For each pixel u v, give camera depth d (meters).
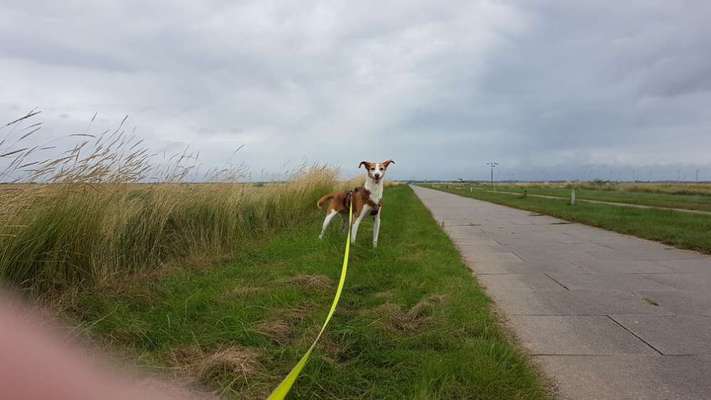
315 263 5.82
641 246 8.45
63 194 4.14
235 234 7.59
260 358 2.93
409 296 4.46
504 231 10.91
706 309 4.34
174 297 4.27
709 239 8.38
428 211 16.67
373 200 7.45
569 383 2.76
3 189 3.84
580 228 11.48
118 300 4.08
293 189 11.05
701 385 2.73
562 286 5.32
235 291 4.42
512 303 4.56
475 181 137.88
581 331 3.71
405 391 2.60
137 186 6.00
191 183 7.32
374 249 7.21
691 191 41.97
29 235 3.77
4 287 3.52
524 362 2.91
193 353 3.01
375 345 3.21
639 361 3.09
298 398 2.52
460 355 2.95
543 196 30.05
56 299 3.82
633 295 4.88
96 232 4.46
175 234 6.43
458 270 5.78
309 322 3.70
